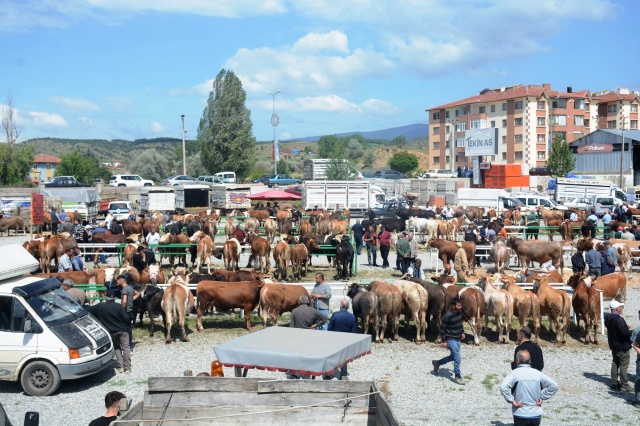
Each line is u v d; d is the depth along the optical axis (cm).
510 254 2734
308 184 4659
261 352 966
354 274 2606
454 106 10456
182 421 901
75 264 2219
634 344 1253
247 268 2745
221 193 5138
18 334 1302
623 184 6881
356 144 17500
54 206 4206
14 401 1271
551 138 9525
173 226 3192
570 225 3388
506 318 1692
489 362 1546
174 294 1667
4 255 1412
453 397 1298
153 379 904
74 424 1145
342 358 978
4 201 4531
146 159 11194
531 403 927
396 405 1246
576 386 1383
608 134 7819
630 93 10925
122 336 1452
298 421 900
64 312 1382
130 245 2484
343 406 899
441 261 2950
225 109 8756
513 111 9475
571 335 1806
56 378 1294
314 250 2639
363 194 4700
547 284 1725
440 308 1697
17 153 7719
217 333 1769
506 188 6234
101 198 5594
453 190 5991
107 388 1346
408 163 13175
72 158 8856
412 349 1658
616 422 1167
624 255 2559
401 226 3825
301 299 1425
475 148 7306
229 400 907
